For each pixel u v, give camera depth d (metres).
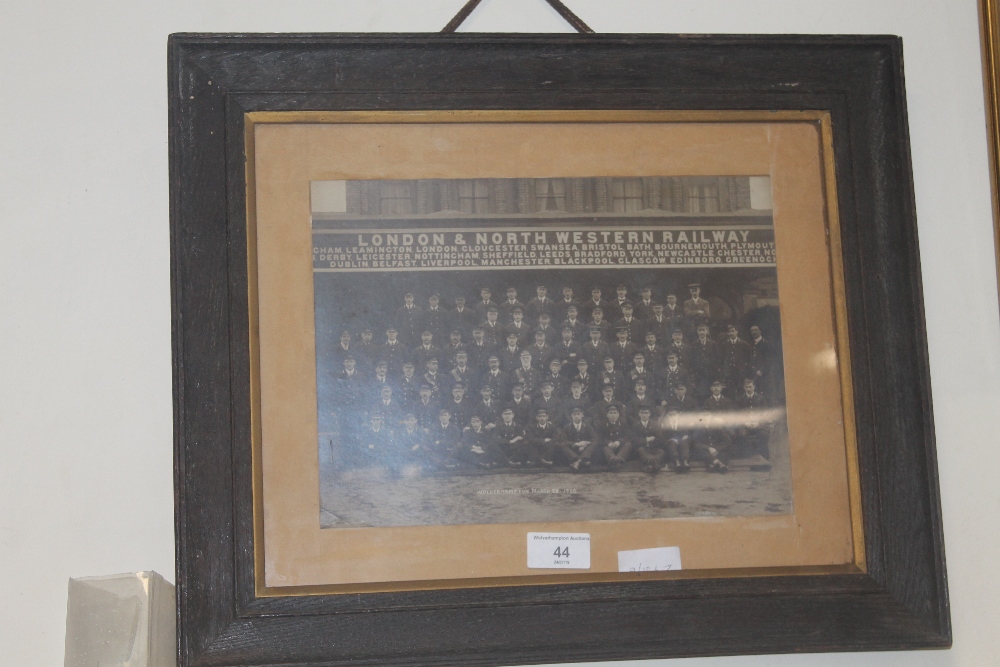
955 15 1.04
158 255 0.95
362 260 0.94
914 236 0.96
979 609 0.94
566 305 0.95
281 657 0.85
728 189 0.98
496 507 0.91
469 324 0.94
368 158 0.95
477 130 0.96
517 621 0.88
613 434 0.93
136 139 0.97
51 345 0.93
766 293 0.96
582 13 1.03
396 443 0.91
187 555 0.86
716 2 1.04
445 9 1.01
